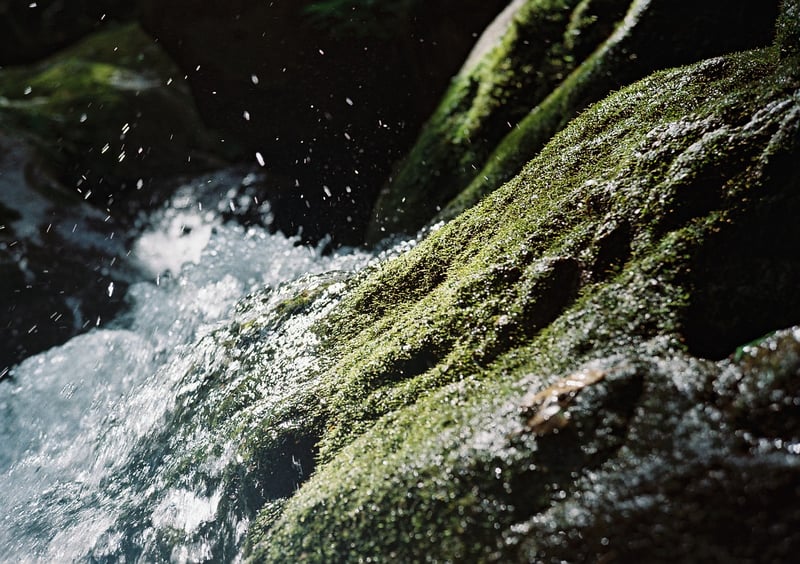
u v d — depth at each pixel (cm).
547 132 363
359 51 572
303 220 597
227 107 632
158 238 594
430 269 269
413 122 589
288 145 625
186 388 313
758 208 190
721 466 145
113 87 662
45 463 356
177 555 241
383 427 205
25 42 881
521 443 167
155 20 608
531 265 221
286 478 228
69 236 561
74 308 530
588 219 221
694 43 342
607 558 144
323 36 568
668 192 205
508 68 430
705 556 136
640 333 183
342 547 178
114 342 462
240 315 336
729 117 214
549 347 193
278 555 190
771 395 151
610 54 355
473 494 165
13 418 411
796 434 146
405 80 581
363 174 601
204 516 242
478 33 568
